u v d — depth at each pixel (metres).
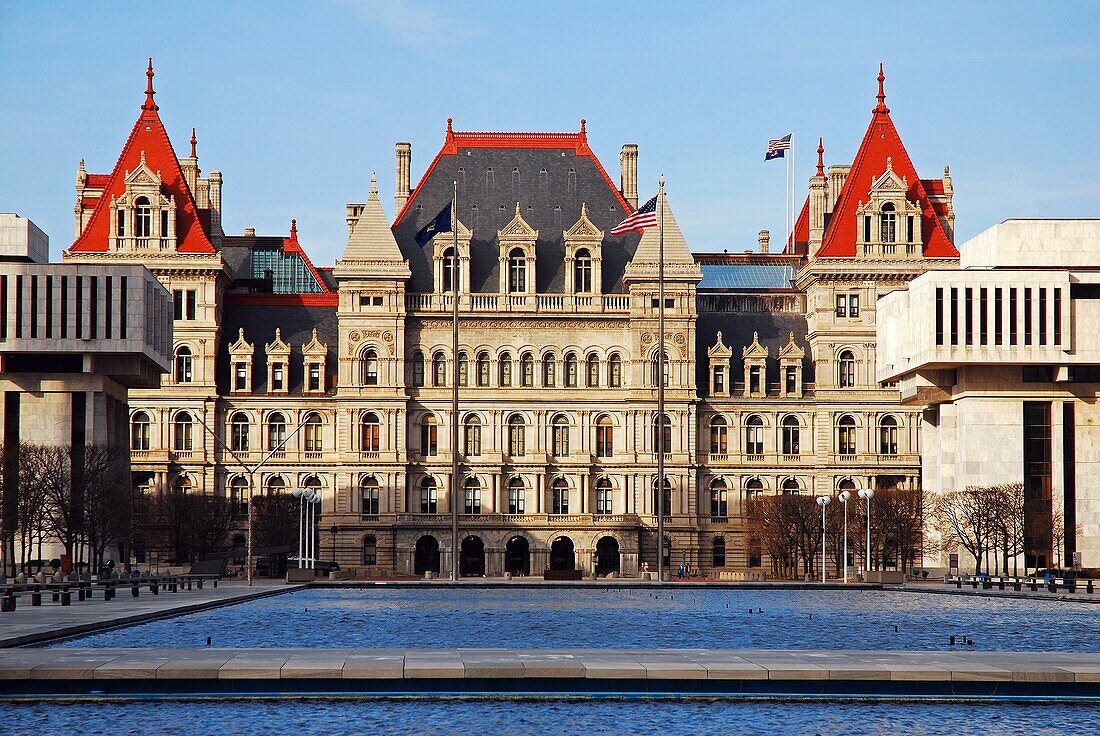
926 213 195.12
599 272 192.12
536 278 192.75
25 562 155.12
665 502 190.12
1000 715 56.34
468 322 191.00
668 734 53.00
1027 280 160.62
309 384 191.62
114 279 156.25
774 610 103.94
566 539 189.75
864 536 175.50
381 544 187.12
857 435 192.75
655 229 191.38
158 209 190.38
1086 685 59.34
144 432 188.62
